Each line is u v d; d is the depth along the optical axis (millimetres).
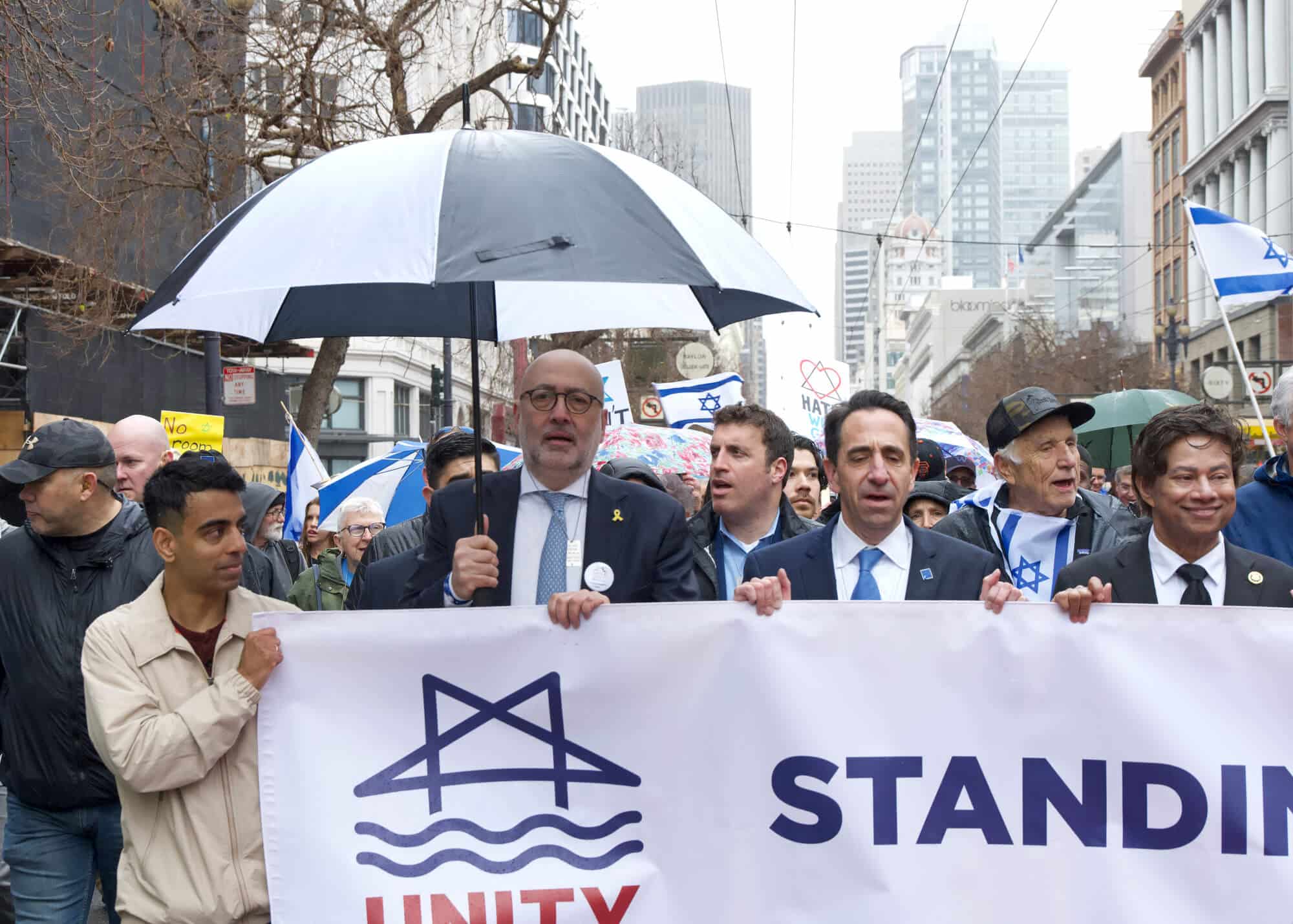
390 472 8055
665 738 3271
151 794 3227
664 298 4059
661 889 3236
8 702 3955
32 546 3961
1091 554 3826
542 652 3279
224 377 15312
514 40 47656
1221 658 3205
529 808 3248
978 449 10469
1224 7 61031
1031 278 120938
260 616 3221
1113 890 3191
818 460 6633
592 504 3689
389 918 3182
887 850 3221
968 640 3256
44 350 17281
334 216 2996
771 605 3266
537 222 2928
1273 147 54688
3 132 12594
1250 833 3172
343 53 15547
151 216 15102
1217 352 55469
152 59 16922
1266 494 4254
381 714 3250
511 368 26156
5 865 4613
